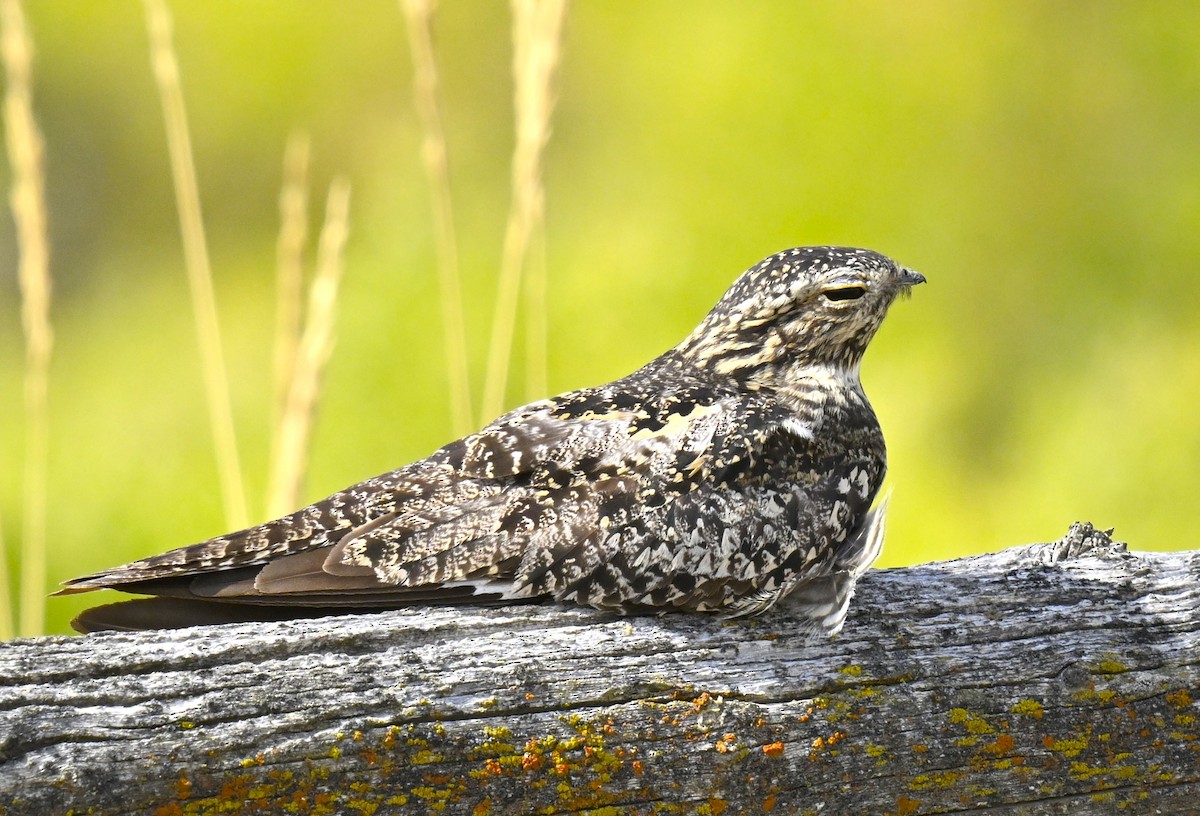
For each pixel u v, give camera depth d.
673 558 5.88
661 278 16.86
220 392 8.84
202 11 24.08
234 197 23.83
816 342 6.88
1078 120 19.56
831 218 17.67
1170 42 19.89
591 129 19.83
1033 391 17.53
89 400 17.61
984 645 5.69
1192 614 5.82
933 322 17.34
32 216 8.30
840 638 5.68
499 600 5.83
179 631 5.24
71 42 24.77
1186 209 18.83
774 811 5.43
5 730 4.82
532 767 5.25
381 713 5.15
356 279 16.67
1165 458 16.02
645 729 5.36
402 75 23.44
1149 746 5.60
